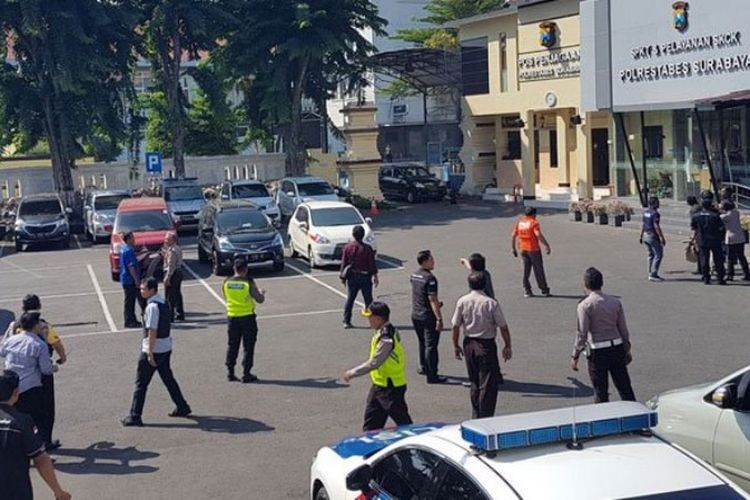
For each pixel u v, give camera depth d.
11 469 7.91
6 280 28.78
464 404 13.60
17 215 37.00
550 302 20.77
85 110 43.78
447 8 62.28
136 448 12.27
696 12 31.28
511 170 48.25
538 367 15.38
